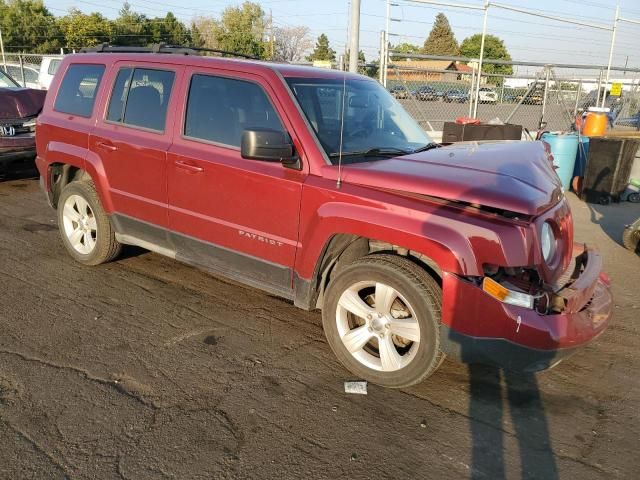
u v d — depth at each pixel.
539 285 3.24
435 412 3.32
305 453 2.91
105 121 4.95
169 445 2.93
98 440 2.94
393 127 4.38
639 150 10.35
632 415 3.35
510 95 15.30
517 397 3.51
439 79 14.55
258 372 3.68
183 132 4.38
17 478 2.65
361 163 3.67
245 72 4.08
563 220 3.55
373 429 3.14
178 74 4.45
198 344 4.02
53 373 3.56
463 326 3.15
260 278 4.10
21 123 9.01
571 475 2.82
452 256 3.10
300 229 3.72
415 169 3.47
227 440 2.99
